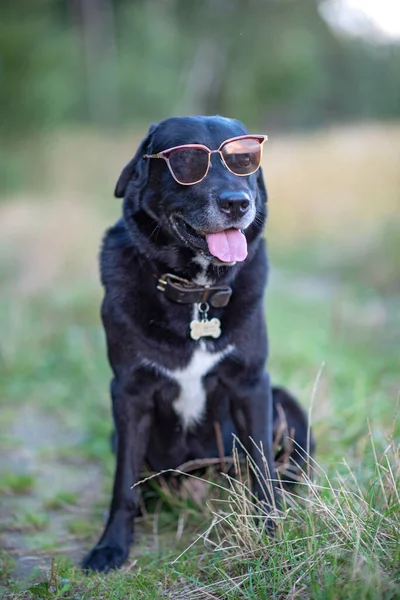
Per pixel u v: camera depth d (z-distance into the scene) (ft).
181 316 9.86
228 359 9.98
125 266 10.11
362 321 20.62
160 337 9.84
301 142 53.16
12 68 67.41
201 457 10.98
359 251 30.14
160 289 9.89
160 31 90.33
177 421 10.53
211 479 10.82
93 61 82.02
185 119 10.27
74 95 75.25
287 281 28.50
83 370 18.56
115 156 57.52
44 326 22.29
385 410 13.80
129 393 10.16
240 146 9.97
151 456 11.03
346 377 16.15
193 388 10.17
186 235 9.82
